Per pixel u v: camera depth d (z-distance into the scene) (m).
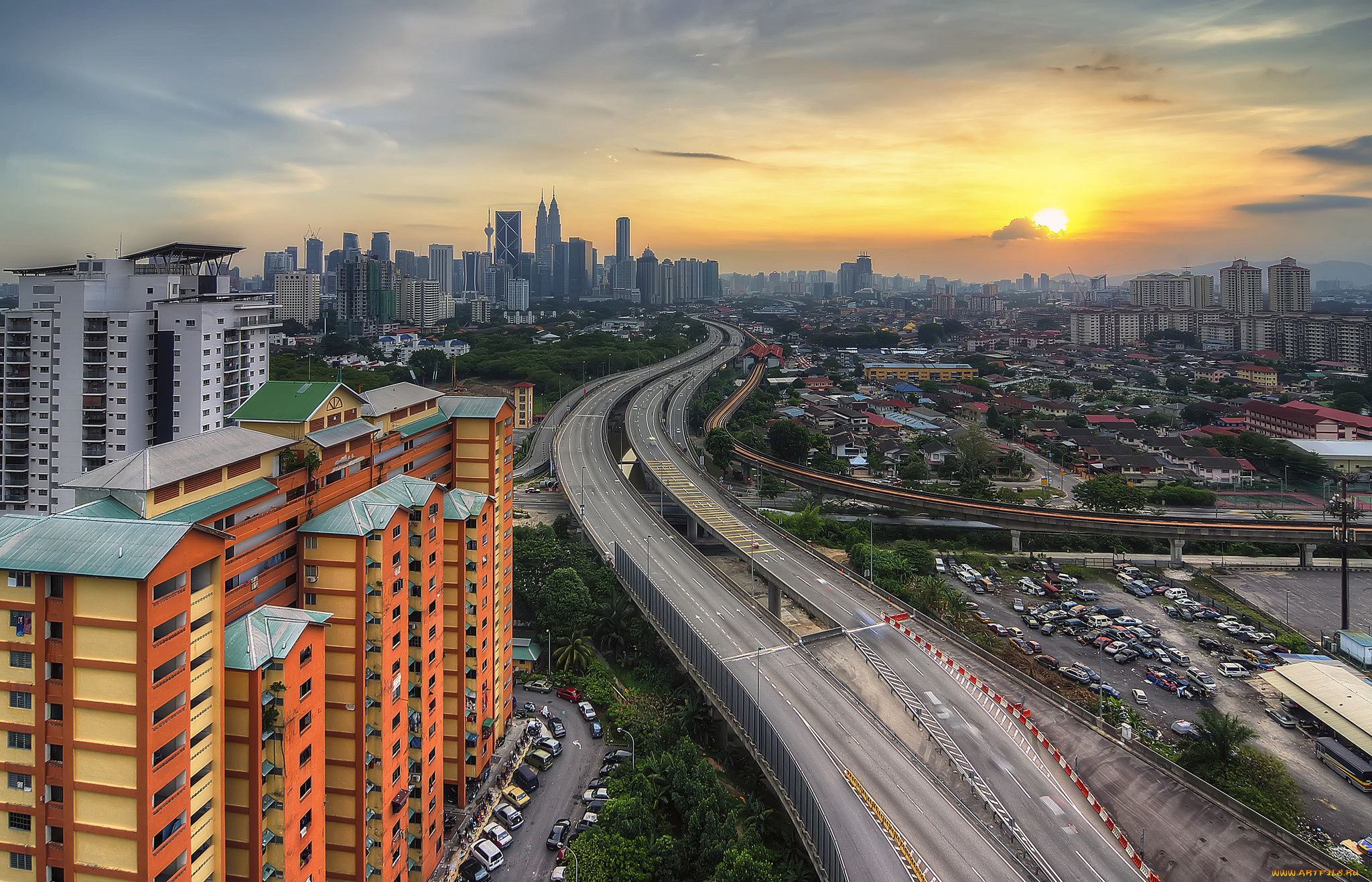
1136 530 191.25
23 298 176.88
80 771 55.12
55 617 54.94
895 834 81.62
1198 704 125.12
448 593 99.00
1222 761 104.62
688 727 117.44
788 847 92.06
